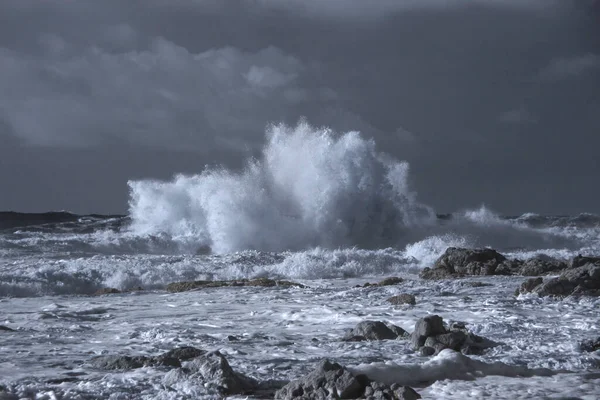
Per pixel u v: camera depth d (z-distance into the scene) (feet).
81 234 199.62
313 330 66.90
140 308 88.69
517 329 62.90
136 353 54.19
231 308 86.99
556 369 46.14
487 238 218.38
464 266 134.72
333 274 144.66
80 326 70.64
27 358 51.37
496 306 80.69
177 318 77.56
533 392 38.83
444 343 53.31
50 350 55.42
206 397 38.04
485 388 39.96
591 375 43.91
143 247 182.29
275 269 143.23
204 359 42.34
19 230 212.64
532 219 276.62
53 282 118.93
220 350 54.24
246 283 116.26
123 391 39.37
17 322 74.69
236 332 65.77
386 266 151.23
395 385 36.88
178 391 39.22
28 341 60.34
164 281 128.88
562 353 51.75
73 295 109.50
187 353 50.03
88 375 44.60
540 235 228.84
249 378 42.04
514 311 76.38
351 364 48.03
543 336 59.62
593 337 58.34
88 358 51.55
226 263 146.72
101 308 88.38
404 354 52.21
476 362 44.96
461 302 86.07
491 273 131.23
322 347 56.24
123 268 131.95
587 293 89.40
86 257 157.58
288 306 87.15
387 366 42.60
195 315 80.48
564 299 87.20
